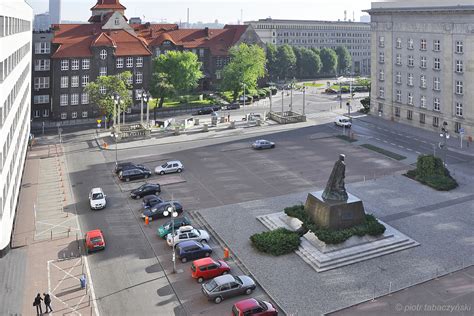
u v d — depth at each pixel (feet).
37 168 232.73
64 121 344.69
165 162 240.73
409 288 120.57
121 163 228.22
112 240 151.74
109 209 178.81
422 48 307.58
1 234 137.69
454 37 280.92
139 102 384.06
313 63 634.84
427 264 132.46
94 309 113.39
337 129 314.14
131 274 130.11
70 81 348.59
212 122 326.44
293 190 196.44
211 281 119.14
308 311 110.83
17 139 192.13
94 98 312.09
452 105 288.30
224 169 228.02
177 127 302.86
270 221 160.76
